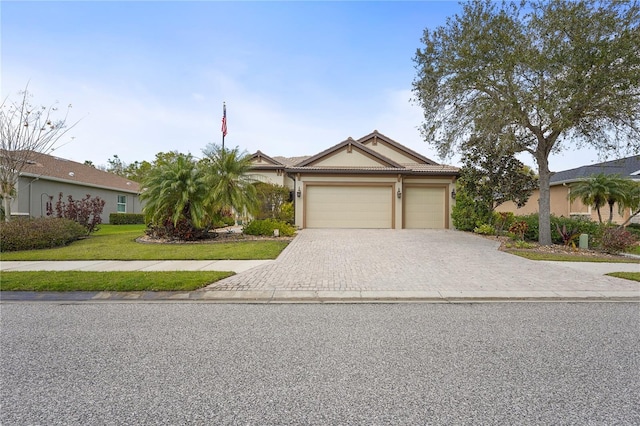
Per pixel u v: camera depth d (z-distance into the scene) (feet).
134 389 9.11
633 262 30.81
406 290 20.79
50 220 39.78
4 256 31.48
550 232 41.88
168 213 42.70
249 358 11.12
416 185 63.72
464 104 39.91
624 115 33.76
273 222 49.34
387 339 12.87
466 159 52.60
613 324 14.78
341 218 62.39
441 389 9.11
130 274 23.12
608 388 9.20
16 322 14.93
